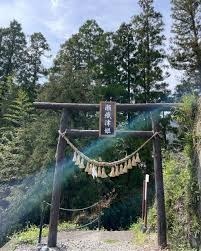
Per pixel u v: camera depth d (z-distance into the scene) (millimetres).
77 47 37812
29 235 13078
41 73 44094
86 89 27109
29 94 38688
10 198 23531
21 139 25078
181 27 33469
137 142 27938
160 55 35000
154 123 11148
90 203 23922
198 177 9312
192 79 33750
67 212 23641
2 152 25781
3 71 43469
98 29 38656
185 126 10180
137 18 35875
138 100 35094
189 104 9945
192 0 32812
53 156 22750
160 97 34781
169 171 11781
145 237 12008
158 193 10711
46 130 23875
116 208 25516
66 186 24109
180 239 10109
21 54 44000
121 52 37406
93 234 13820
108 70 36906
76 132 11391
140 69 35812
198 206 9375
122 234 13750
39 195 22672
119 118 31312
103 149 25297
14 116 27984
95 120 25500
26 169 23797
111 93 33531
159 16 35688
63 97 25938
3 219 23125
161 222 10492
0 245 22406
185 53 33531
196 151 9477
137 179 28094
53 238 11062
